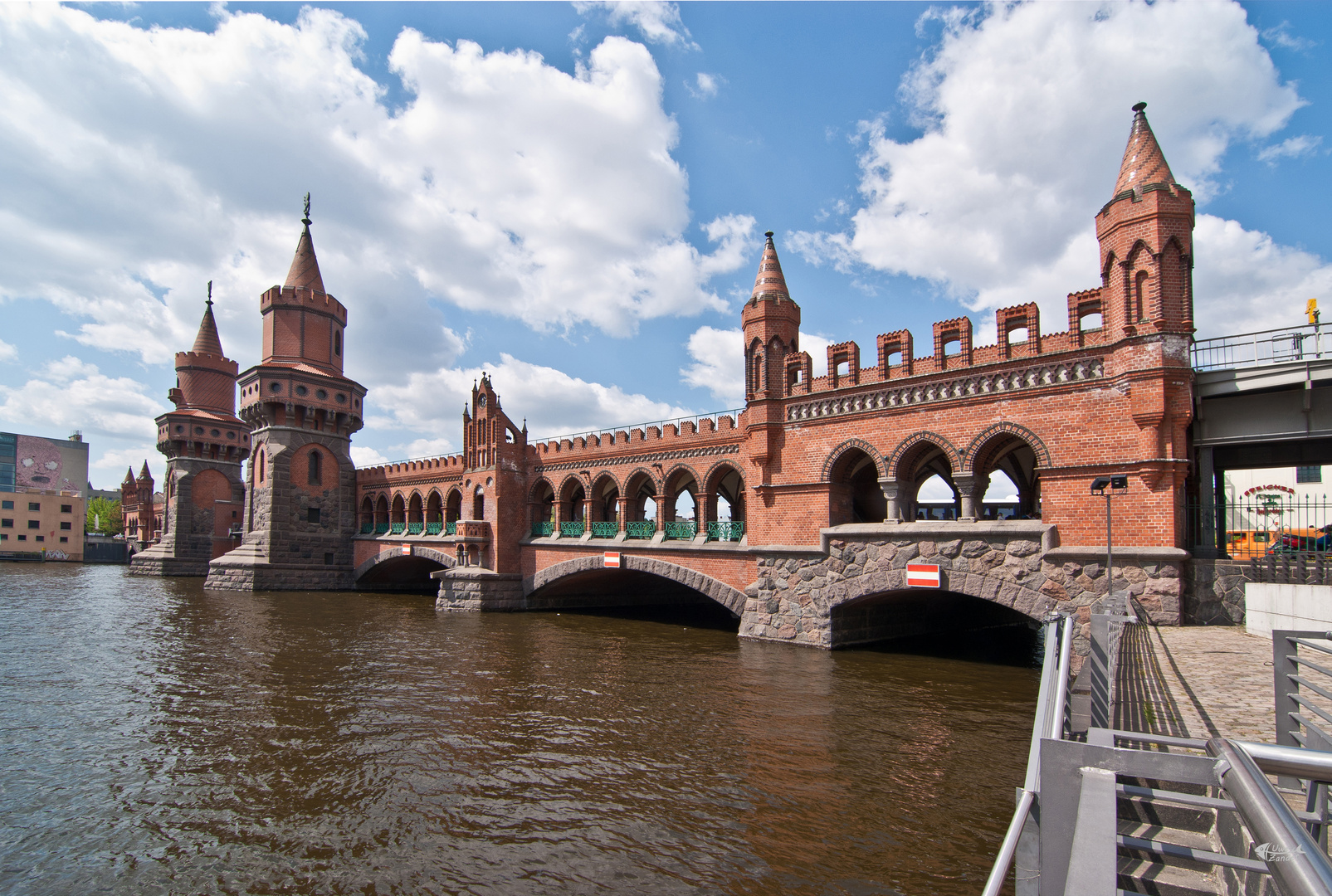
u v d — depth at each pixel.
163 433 72.88
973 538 24.48
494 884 10.73
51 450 124.69
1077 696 9.87
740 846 11.70
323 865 11.37
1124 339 21.47
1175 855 3.83
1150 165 21.58
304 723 18.69
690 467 36.12
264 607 45.62
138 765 15.75
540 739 17.25
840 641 29.14
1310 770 2.88
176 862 11.50
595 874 10.95
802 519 30.06
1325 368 19.92
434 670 25.23
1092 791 3.77
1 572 77.56
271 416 60.16
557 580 43.31
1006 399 24.31
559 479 44.34
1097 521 22.16
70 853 11.81
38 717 19.39
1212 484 22.25
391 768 15.45
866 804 13.26
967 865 10.93
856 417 28.36
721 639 32.59
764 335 31.27
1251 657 14.15
